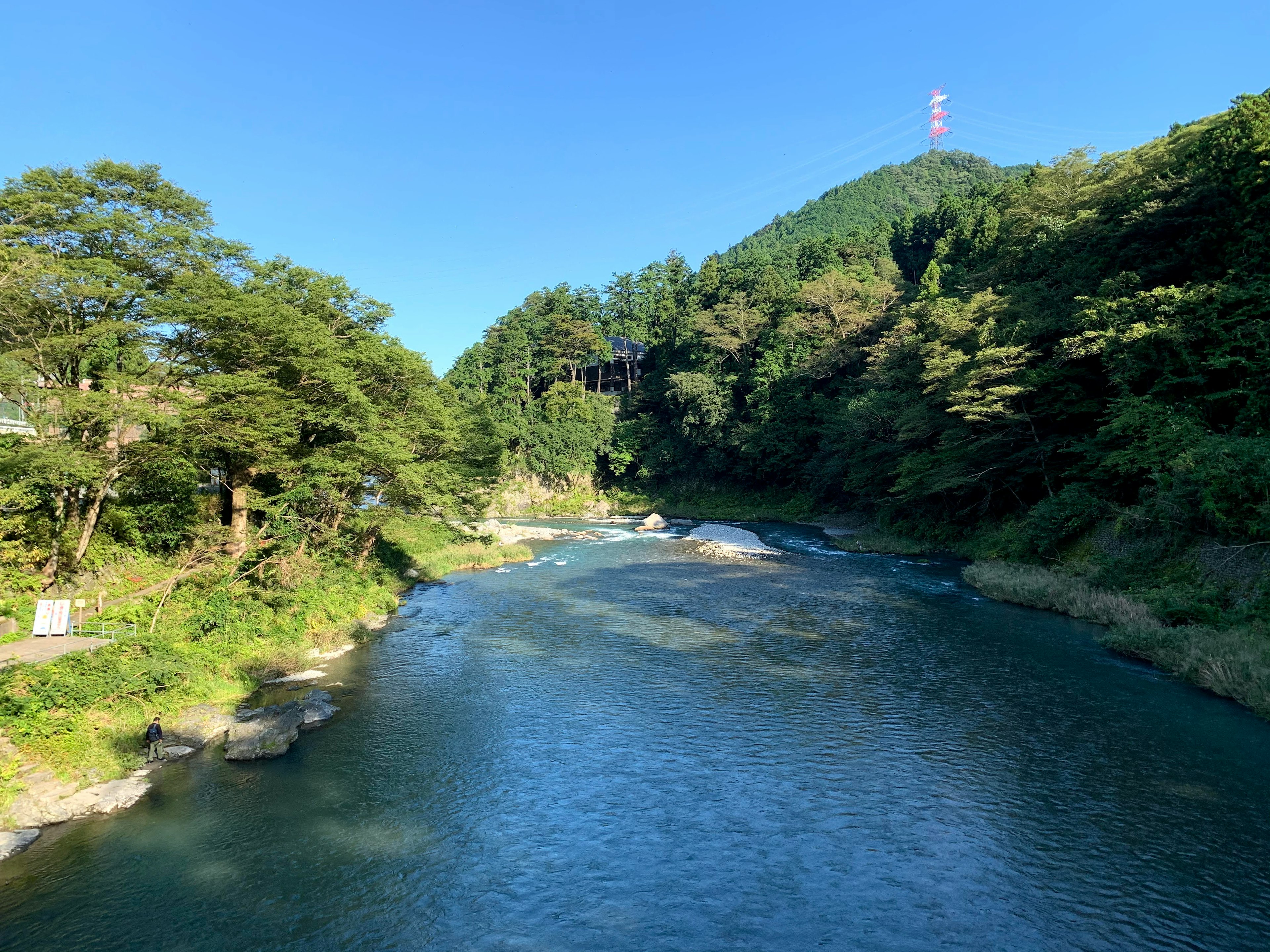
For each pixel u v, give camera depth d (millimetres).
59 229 21766
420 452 36594
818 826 13680
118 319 22922
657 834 13438
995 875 12078
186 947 10320
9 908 11109
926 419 46031
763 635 27172
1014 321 42125
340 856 12672
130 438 26953
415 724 18797
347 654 25125
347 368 29609
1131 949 10211
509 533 59812
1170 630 23297
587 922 10945
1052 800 14500
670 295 115750
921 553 47750
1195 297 29578
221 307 22547
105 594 23766
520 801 14703
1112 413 32375
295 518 28078
